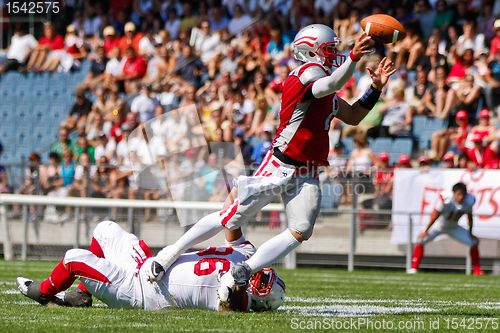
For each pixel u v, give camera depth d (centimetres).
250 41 4716
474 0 4397
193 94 4453
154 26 5150
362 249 3438
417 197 3384
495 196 3294
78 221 3644
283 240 1530
